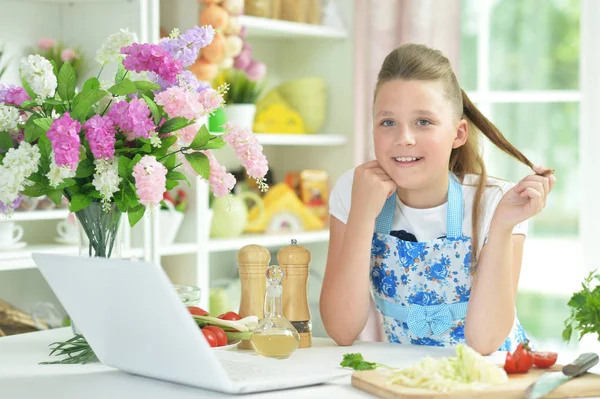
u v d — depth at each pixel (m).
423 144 1.72
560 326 3.94
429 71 1.73
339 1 3.98
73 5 3.26
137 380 1.46
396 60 1.76
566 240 3.94
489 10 4.02
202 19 3.30
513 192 1.68
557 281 3.95
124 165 1.59
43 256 1.43
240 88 3.62
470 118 1.92
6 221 2.89
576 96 3.85
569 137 3.94
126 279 1.29
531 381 1.33
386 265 1.89
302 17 3.85
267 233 3.77
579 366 1.36
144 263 1.23
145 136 1.57
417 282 1.87
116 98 1.67
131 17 3.14
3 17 3.15
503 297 1.70
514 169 4.03
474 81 4.04
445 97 1.75
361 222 1.79
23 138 1.66
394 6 3.81
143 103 1.58
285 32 3.77
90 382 1.45
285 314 1.74
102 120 1.57
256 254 1.81
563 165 3.95
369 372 1.41
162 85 1.68
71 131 1.51
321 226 3.96
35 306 3.13
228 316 1.81
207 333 1.69
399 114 1.73
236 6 3.37
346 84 3.97
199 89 1.71
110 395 1.35
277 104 3.79
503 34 4.02
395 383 1.31
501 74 4.04
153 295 1.26
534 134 3.98
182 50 1.73
